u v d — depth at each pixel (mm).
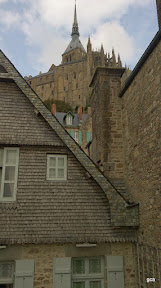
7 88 8742
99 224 7434
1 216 7215
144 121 7125
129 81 8352
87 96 87688
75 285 7379
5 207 7348
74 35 117500
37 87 101000
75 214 7508
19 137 8062
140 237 7137
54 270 7117
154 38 6164
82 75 91688
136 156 7676
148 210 6664
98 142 9883
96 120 10414
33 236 7020
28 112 8508
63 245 7332
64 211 7508
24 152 8031
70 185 7879
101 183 7688
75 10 122250
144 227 6883
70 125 44406
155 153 6340
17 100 8625
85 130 44312
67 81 93750
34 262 7102
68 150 8266
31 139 8102
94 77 10570
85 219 7465
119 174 8844
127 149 8586
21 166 7863
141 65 7352
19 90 8773
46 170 7980
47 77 100000
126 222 7254
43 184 7762
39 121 8422
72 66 94250
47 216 7375
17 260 7039
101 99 9516
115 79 9727
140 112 7453
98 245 7473
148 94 6883
